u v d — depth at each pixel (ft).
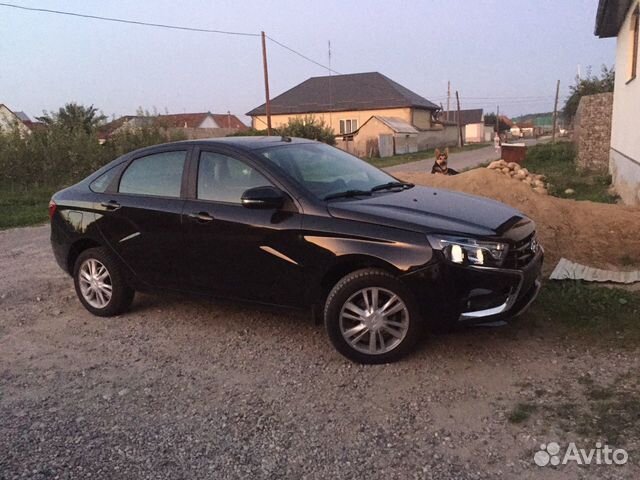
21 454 11.14
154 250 17.19
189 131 118.93
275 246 14.94
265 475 10.21
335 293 14.24
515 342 14.82
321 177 16.19
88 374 14.62
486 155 122.83
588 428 10.91
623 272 19.49
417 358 14.38
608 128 58.03
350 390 13.08
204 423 12.03
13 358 15.85
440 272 13.30
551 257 21.91
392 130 155.63
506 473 9.87
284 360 14.84
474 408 11.97
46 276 24.41
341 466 10.35
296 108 186.50
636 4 34.45
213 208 15.99
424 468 10.14
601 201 39.81
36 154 63.00
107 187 18.52
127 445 11.34
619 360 13.41
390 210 14.47
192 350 15.78
